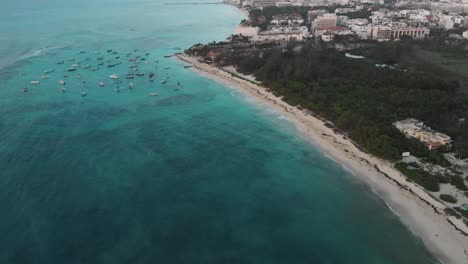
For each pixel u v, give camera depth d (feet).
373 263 325.01
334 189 430.20
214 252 338.34
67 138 550.36
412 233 354.33
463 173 434.71
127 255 330.95
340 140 542.16
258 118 640.58
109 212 385.91
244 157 505.25
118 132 577.02
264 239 355.56
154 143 542.16
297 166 481.05
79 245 339.36
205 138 562.66
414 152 479.41
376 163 472.44
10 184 427.74
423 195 402.72
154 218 380.17
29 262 317.42
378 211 388.57
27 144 526.57
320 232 363.76
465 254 324.19
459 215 368.07
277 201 411.13
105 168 469.57
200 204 404.77
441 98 649.61
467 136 509.35
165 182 443.32
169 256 331.98
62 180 439.63
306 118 629.51
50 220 369.91
